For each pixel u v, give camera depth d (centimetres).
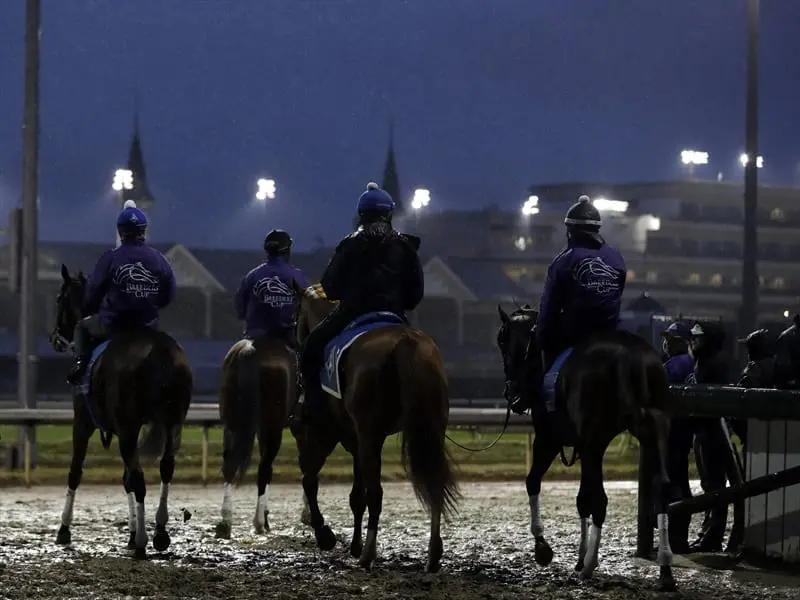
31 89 2633
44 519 1725
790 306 9812
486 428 3884
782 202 9944
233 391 1452
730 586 1179
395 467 2811
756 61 2994
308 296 1400
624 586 1147
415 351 1141
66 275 1527
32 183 2605
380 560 1327
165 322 7631
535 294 8744
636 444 3381
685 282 9531
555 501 2072
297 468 2755
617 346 1118
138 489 1312
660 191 9781
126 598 1077
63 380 6269
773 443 1307
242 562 1300
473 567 1281
